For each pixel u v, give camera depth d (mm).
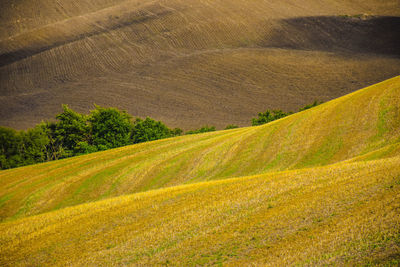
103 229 22438
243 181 27250
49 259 19547
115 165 50500
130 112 126250
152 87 147625
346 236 14094
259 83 144875
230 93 138500
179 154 49500
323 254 13336
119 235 20781
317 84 138375
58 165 55812
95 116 74438
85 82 157750
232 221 19047
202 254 16312
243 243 16297
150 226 21125
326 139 37125
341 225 15070
